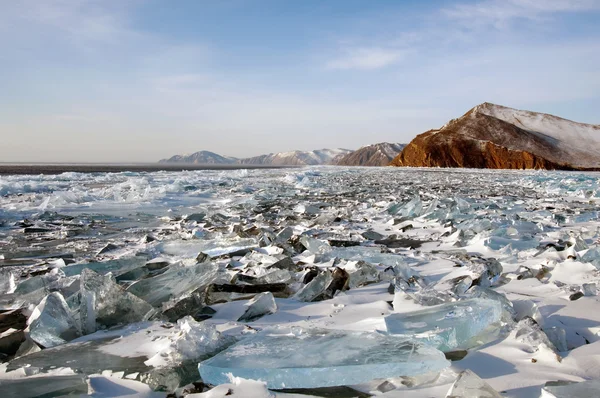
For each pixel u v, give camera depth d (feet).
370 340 8.92
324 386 7.64
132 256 19.63
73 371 8.46
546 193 59.98
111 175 103.60
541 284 14.46
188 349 8.89
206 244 22.20
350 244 22.68
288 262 17.48
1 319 11.67
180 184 67.77
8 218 34.60
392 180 94.84
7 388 7.43
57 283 14.85
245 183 81.15
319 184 76.69
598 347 9.11
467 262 17.97
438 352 8.23
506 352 9.04
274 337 9.37
